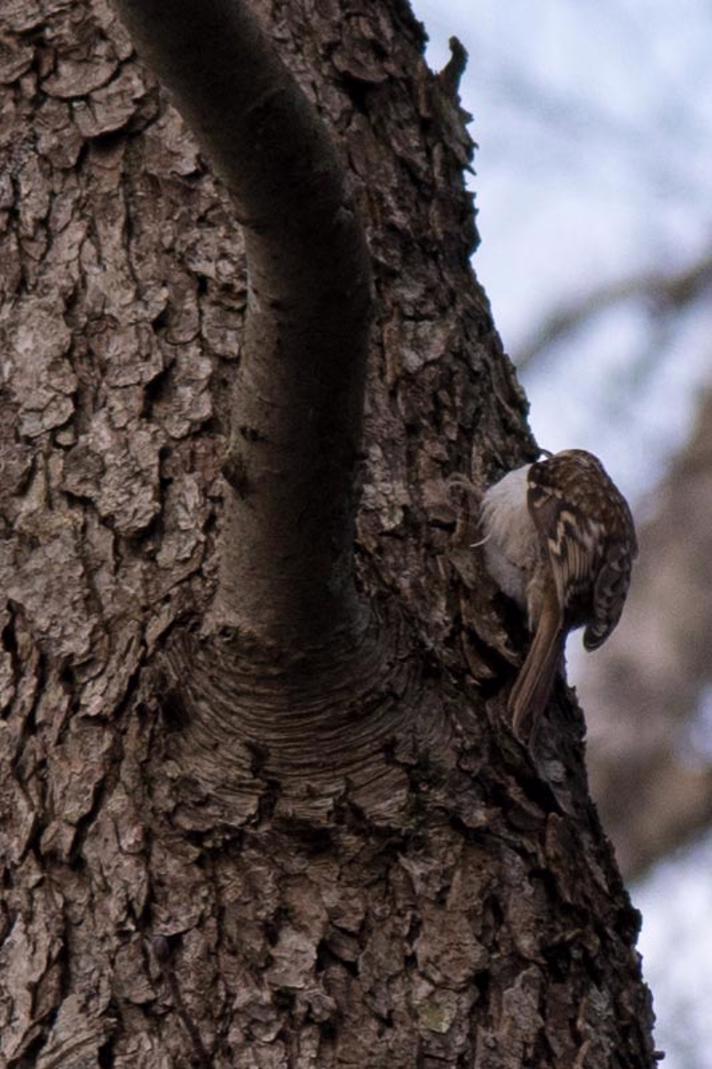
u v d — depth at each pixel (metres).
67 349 5.83
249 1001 4.95
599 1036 5.30
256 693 5.09
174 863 5.09
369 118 6.68
